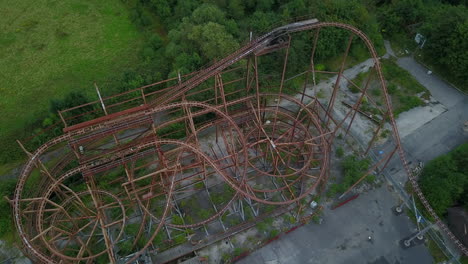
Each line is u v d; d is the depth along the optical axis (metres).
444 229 42.09
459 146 51.34
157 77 59.22
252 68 58.25
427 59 65.19
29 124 54.12
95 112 55.47
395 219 45.50
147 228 43.53
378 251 42.78
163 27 71.75
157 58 64.38
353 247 43.06
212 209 45.75
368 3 69.94
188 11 66.31
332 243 43.34
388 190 48.06
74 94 53.66
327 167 49.16
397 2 68.94
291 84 60.84
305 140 46.38
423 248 42.94
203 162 43.78
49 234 41.62
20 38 69.75
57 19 73.94
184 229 43.28
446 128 55.12
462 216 43.50
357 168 48.44
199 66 58.22
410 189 47.97
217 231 43.75
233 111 52.78
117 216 44.50
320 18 62.69
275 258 42.03
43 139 52.44
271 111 52.09
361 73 63.38
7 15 74.50
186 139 49.66
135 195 42.97
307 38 62.22
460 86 61.00
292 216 45.25
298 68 63.25
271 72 61.12
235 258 41.78
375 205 46.72
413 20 68.50
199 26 57.75
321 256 42.31
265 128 53.50
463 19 58.91
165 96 45.47
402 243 43.44
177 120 44.38
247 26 64.00
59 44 68.94
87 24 73.06
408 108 57.84
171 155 49.94
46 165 50.06
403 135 54.31
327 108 56.16
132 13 72.94
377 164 46.50
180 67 57.66
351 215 45.78
